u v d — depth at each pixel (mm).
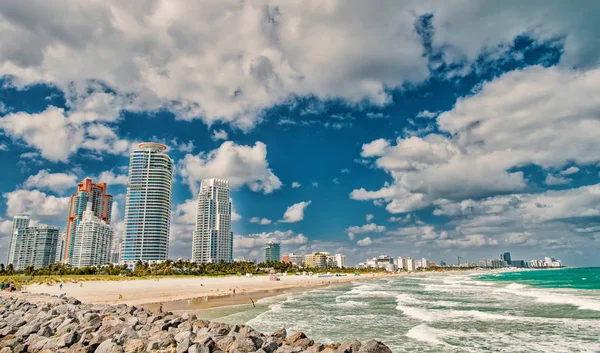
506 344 23547
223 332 20281
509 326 29359
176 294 64125
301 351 16281
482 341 24406
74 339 17484
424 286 92125
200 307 44875
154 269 133750
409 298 56531
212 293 69250
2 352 16234
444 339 25109
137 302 50438
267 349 16625
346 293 69438
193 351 15555
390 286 95625
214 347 16734
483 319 32969
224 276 145125
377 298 57594
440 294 63188
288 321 33562
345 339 25578
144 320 22422
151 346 16250
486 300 50312
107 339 17203
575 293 57531
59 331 19875
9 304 31938
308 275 182000
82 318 22047
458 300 51406
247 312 40000
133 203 192875
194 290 74375
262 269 192250
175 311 40875
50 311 25547
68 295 54312
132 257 186625
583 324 29516
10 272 113375
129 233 189125
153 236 190000
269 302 51500
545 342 23906
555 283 93750
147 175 196500
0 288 59344
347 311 40562
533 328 28344
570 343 23547
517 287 78375
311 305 47312
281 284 106375
